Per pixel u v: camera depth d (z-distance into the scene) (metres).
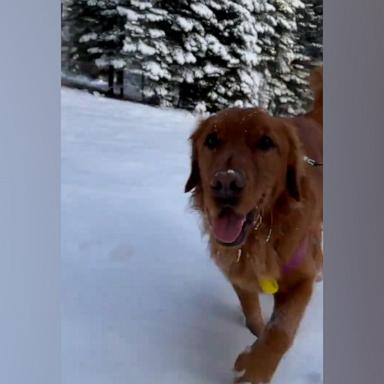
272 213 1.33
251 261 1.36
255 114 1.31
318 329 1.44
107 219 1.68
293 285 1.37
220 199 1.27
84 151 1.89
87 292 1.47
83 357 1.30
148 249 1.64
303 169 1.36
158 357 1.33
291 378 1.30
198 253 1.66
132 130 2.02
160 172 1.93
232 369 1.33
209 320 1.49
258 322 1.47
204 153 1.35
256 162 1.28
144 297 1.48
